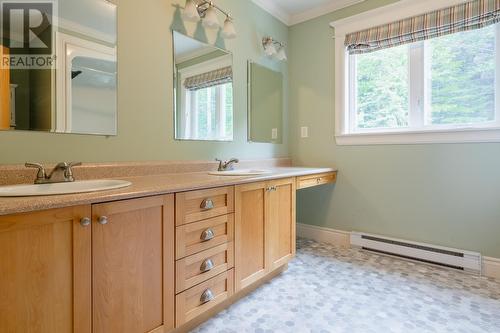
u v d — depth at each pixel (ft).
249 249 5.68
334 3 8.92
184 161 6.59
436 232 7.54
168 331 4.22
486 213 6.88
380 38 8.05
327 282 6.54
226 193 5.13
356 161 8.80
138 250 3.82
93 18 5.04
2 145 4.15
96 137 5.13
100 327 3.45
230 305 5.56
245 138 8.37
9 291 2.77
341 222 9.17
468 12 6.77
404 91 8.05
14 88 4.26
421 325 4.90
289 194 6.85
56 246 3.06
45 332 3.01
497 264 6.73
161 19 6.10
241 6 8.18
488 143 6.81
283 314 5.26
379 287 6.30
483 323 4.95
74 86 4.83
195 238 4.60
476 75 7.03
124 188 3.83
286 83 10.02
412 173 7.85
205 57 7.09
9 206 2.67
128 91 5.56
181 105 6.55
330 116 9.23
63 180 4.33
